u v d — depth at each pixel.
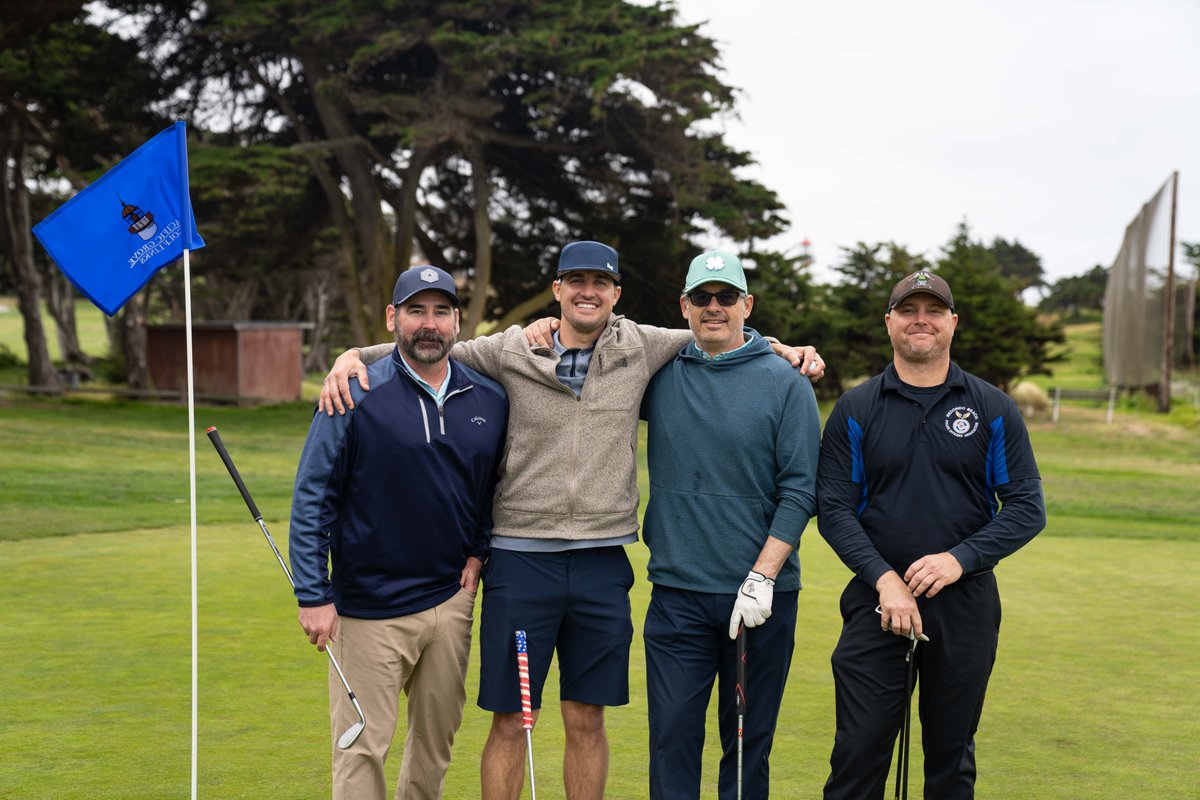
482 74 24.84
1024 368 34.81
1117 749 4.38
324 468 3.48
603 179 27.50
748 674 3.63
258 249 31.72
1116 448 23.75
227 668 5.22
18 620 6.10
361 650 3.55
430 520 3.54
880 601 3.35
